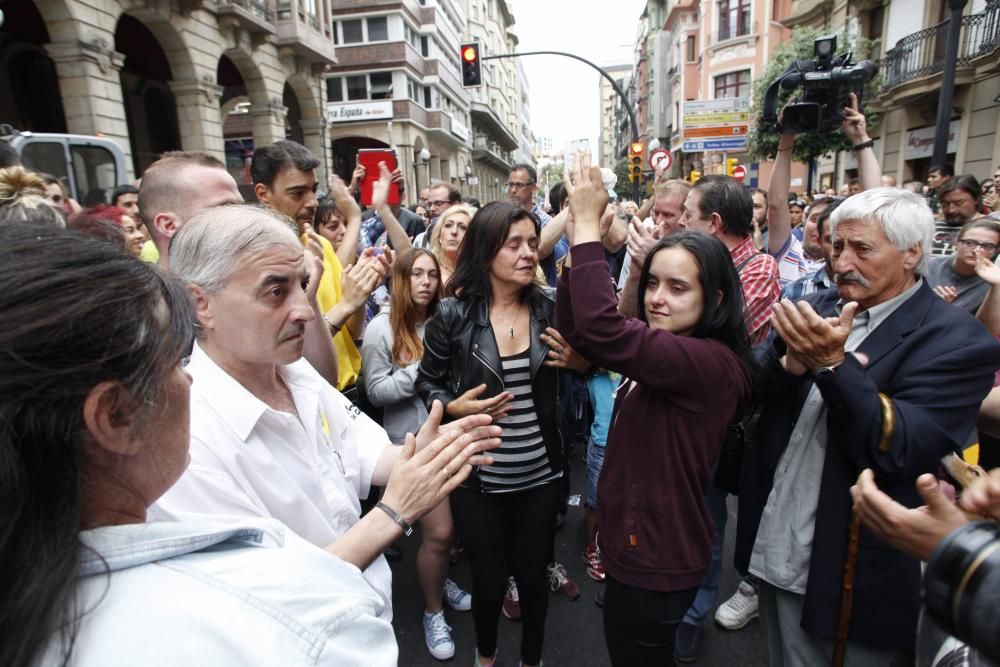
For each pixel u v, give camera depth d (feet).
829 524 4.97
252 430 3.71
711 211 8.27
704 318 5.23
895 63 48.06
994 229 9.16
